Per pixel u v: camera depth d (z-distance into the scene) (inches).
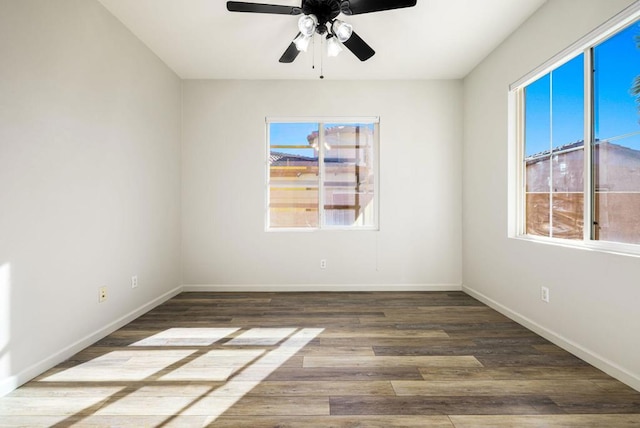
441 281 159.6
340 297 147.3
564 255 91.2
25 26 74.0
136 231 119.9
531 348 92.0
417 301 140.8
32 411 63.1
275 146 162.6
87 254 94.5
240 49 128.0
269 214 162.1
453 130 158.6
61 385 72.7
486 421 60.1
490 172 132.3
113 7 101.0
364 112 158.2
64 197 85.8
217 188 158.2
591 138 85.7
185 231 157.9
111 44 104.6
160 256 137.7
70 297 87.8
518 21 109.4
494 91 128.8
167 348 92.8
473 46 125.9
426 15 105.6
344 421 60.1
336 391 70.2
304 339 99.2
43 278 79.3
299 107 157.9
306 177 163.6
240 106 157.9
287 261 159.0
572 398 67.2
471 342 96.4
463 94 157.0
